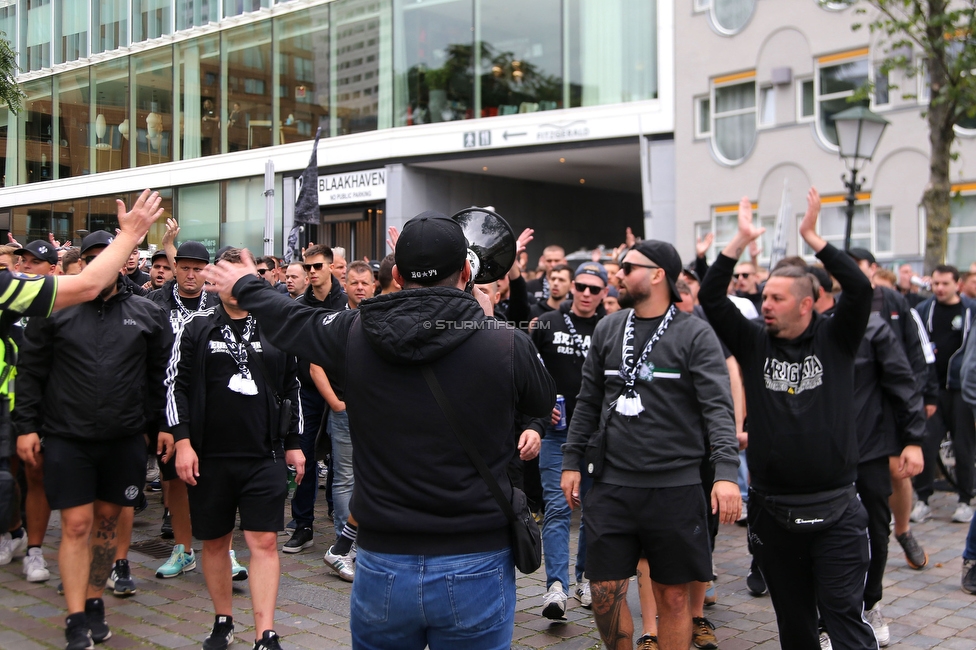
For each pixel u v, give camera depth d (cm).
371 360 268
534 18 1994
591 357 425
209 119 1723
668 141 1892
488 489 264
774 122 1769
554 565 514
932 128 1136
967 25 1080
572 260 1594
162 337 495
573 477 420
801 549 388
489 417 265
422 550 260
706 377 383
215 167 1770
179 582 574
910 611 541
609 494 391
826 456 374
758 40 1770
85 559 460
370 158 2148
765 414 388
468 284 297
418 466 261
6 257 676
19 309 336
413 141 2098
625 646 391
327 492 788
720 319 402
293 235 933
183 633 482
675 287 405
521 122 1994
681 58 1862
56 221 1184
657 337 396
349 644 470
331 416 603
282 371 466
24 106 1167
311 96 2172
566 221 2522
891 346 480
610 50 1933
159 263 805
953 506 838
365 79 2166
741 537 727
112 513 483
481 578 262
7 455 379
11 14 1170
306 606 531
